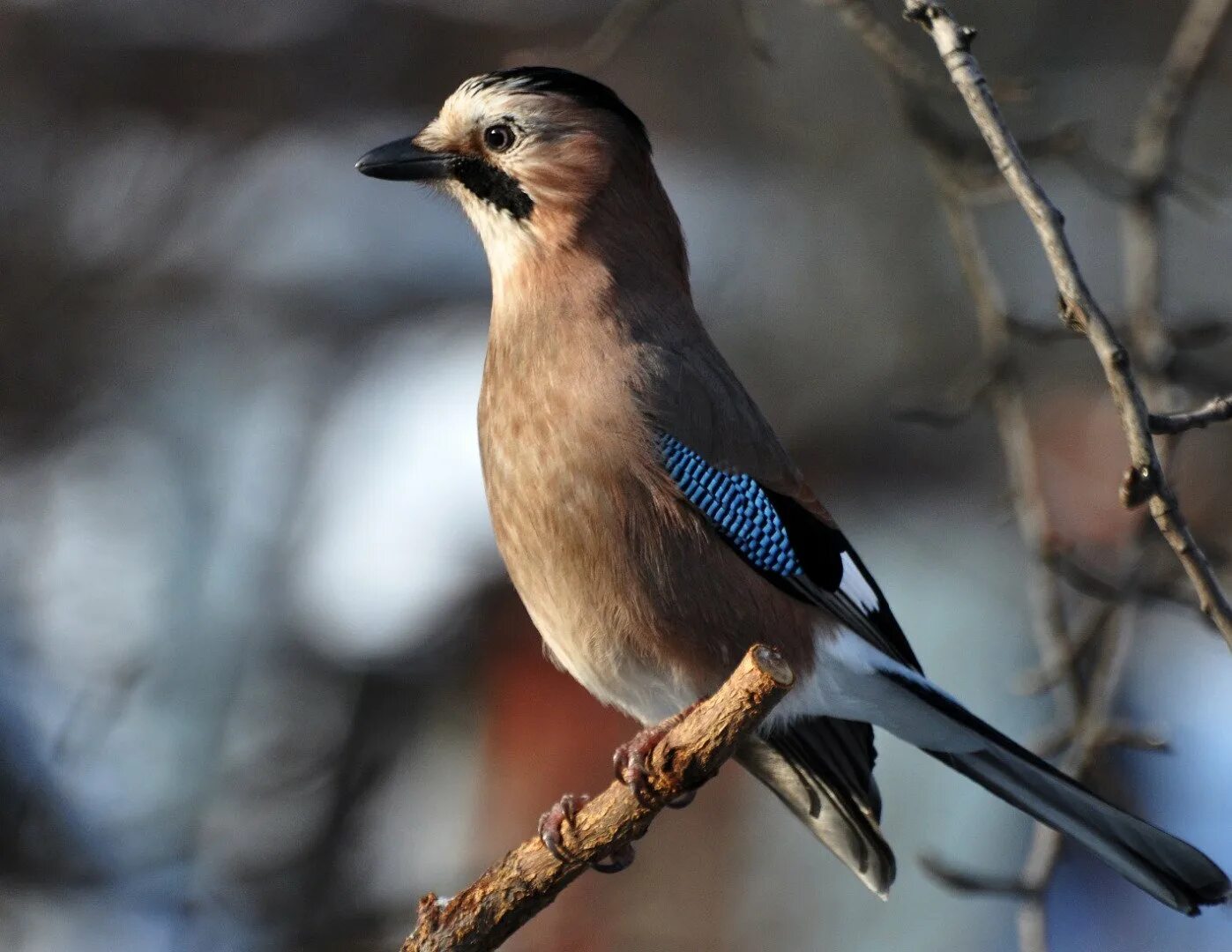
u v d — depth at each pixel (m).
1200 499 12.74
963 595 12.74
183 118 14.46
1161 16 13.16
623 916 11.92
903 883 11.83
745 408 6.92
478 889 5.36
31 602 12.61
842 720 6.89
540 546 6.63
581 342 6.73
